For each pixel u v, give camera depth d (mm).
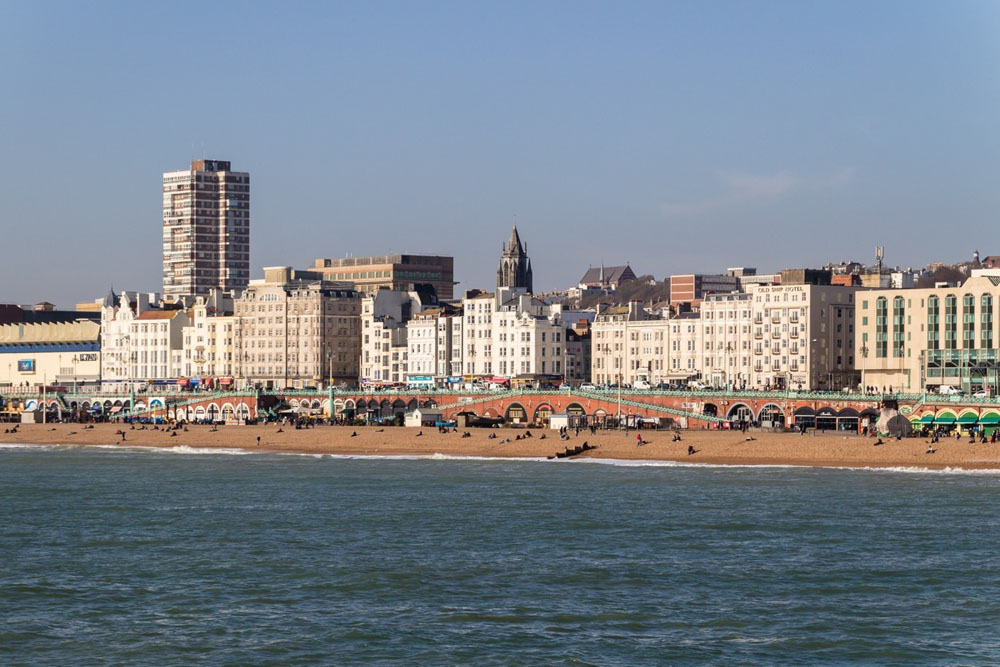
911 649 193500
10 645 197875
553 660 189375
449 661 189250
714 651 193000
